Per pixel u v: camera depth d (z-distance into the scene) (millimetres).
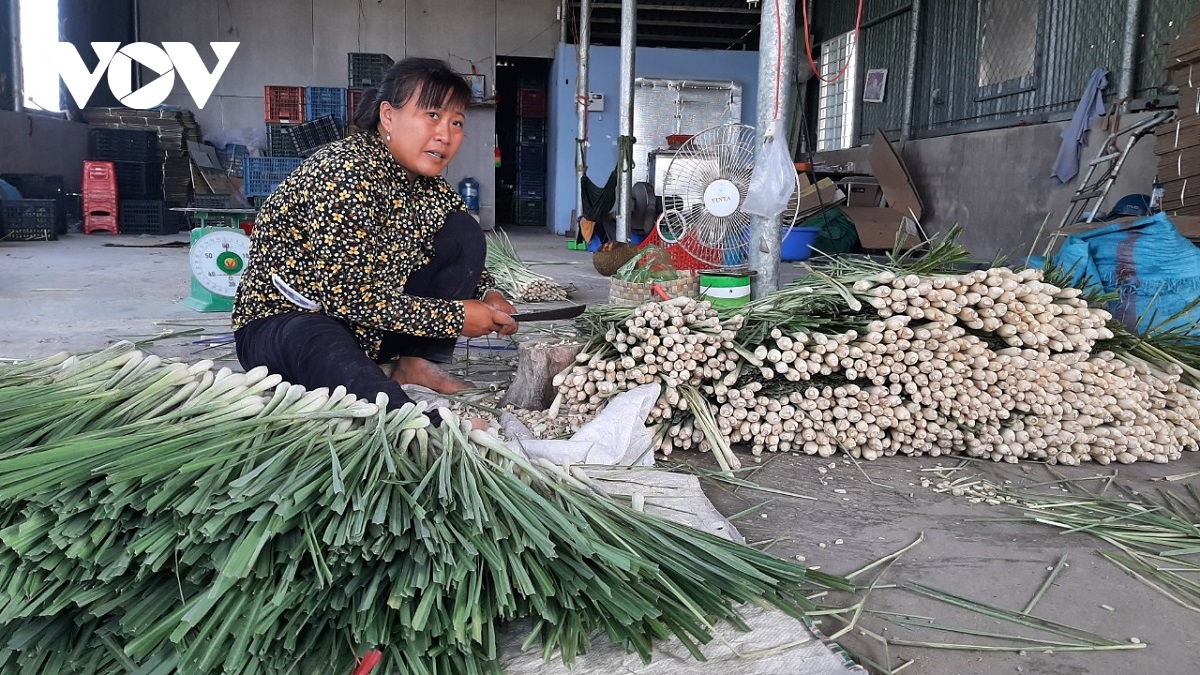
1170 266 3146
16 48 10352
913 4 9273
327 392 1722
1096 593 1663
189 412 1588
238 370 3182
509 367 3336
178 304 4797
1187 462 2498
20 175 9914
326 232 1992
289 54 12734
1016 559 1805
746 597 1377
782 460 2404
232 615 1137
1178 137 4922
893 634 1494
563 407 2506
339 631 1224
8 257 7387
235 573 1132
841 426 2391
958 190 8375
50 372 1857
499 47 12977
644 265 3799
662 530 1485
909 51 9391
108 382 1718
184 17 12508
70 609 1253
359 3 12688
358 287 2051
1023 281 2494
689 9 12133
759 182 3523
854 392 2375
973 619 1552
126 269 6668
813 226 7645
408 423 1607
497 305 2586
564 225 12672
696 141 4059
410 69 2070
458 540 1284
